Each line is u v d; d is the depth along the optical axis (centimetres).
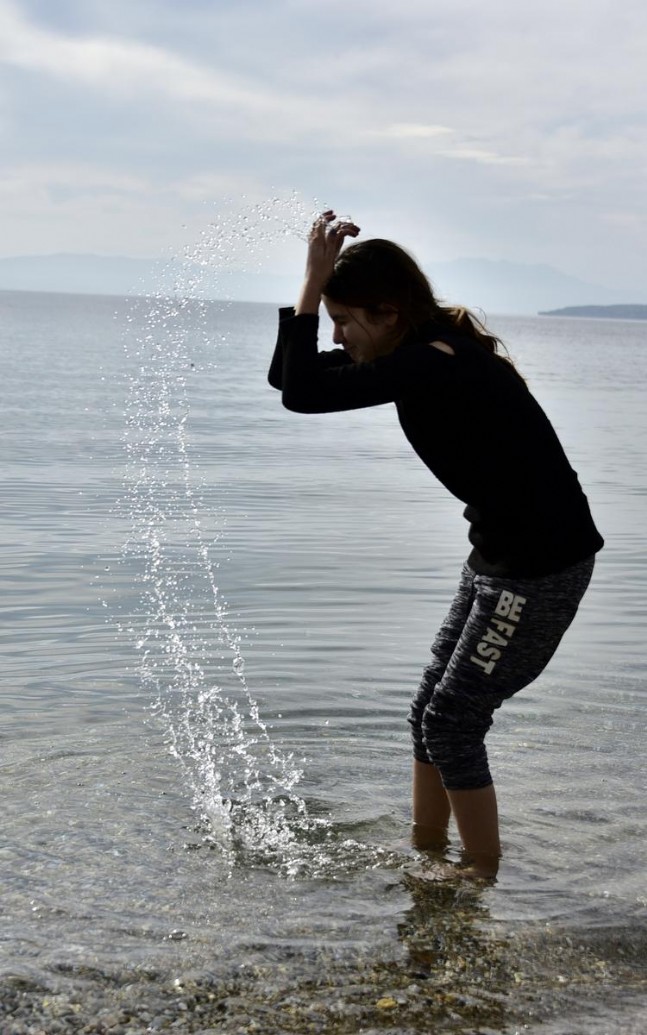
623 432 2039
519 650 301
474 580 312
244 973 264
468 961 274
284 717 461
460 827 324
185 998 253
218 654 552
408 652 563
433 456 300
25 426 1783
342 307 300
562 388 3572
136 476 1259
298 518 996
